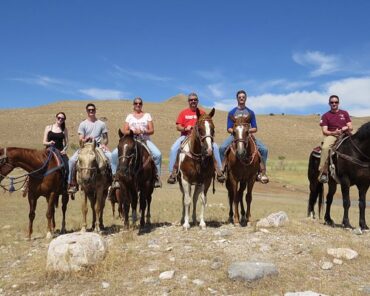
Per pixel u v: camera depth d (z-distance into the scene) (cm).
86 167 1003
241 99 1109
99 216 1173
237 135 997
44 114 9094
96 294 700
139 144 1060
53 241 813
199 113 1062
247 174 1065
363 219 1080
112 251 837
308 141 8344
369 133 1009
